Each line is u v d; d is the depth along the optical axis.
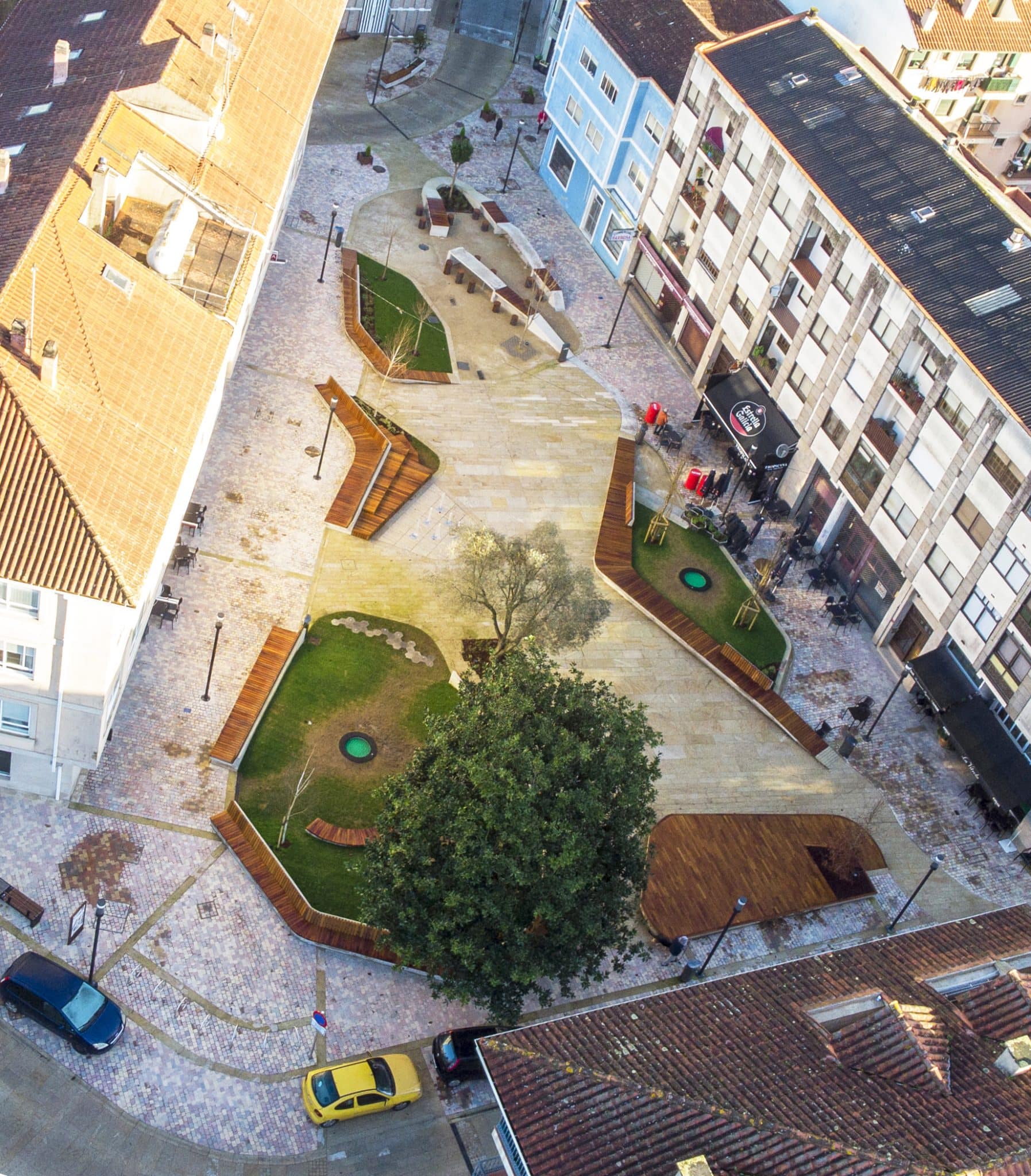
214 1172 49.53
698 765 68.19
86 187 62.50
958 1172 40.78
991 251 72.38
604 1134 42.22
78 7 80.19
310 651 67.88
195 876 57.56
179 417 57.47
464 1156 52.16
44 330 54.62
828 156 78.56
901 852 67.00
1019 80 99.44
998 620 68.12
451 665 69.50
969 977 50.56
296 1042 53.84
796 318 81.88
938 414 71.00
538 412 85.44
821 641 76.62
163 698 63.19
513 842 50.53
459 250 94.50
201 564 69.25
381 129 106.25
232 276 67.75
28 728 55.25
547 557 66.69
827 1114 43.28
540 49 121.12
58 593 49.56
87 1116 49.78
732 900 62.62
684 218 91.81
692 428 88.12
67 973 51.97
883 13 94.81
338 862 60.00
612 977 59.09
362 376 83.56
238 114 76.62
